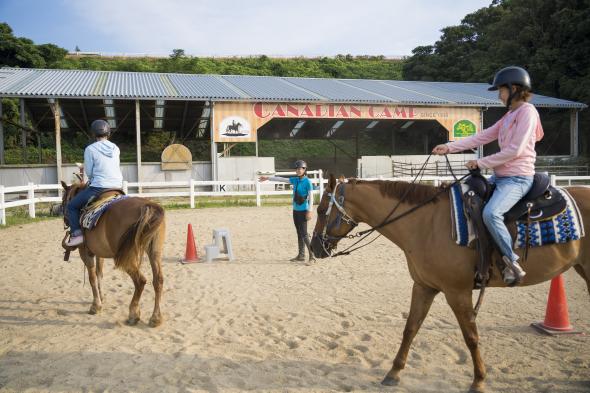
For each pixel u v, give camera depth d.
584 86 31.02
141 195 17.39
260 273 8.10
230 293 6.88
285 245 10.69
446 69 44.50
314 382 4.02
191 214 15.74
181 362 4.44
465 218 3.71
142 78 25.66
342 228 4.25
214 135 21.98
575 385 3.93
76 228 5.63
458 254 3.70
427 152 32.12
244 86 25.52
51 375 4.18
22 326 5.49
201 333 5.24
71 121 28.30
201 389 3.91
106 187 5.69
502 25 38.84
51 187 15.06
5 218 13.85
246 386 3.95
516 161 3.71
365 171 26.61
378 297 6.60
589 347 4.69
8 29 37.41
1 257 9.27
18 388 3.95
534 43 36.62
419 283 4.02
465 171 26.62
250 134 22.42
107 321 5.66
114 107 25.00
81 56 56.41
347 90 26.45
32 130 24.19
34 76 23.31
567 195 3.89
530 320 5.52
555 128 33.84
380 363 4.40
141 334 5.22
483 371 3.77
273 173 22.86
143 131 31.88
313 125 32.44
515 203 3.71
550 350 4.64
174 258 9.36
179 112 27.16
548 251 3.76
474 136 4.11
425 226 3.89
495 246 3.69
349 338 5.03
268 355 4.61
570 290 6.79
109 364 4.41
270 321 5.64
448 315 5.73
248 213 16.03
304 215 8.84
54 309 6.14
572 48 34.12
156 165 21.59
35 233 11.95
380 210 4.11
